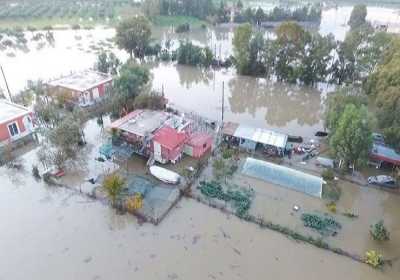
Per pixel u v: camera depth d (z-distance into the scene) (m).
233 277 22.52
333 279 22.50
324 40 54.31
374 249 24.75
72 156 34.94
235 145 37.16
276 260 23.86
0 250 24.28
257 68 60.59
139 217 27.36
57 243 24.94
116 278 22.31
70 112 42.88
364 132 30.27
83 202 29.00
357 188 31.09
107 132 38.75
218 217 27.56
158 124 36.41
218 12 102.06
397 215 28.23
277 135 36.94
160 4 102.56
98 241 25.17
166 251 24.39
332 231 26.23
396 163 32.16
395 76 34.97
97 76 50.25
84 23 96.88
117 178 28.12
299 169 33.72
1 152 35.09
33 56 67.75
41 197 29.61
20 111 38.66
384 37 51.75
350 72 55.09
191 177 31.70
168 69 64.44
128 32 67.44
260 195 29.98
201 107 48.00
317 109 49.00
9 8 103.44
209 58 63.56
